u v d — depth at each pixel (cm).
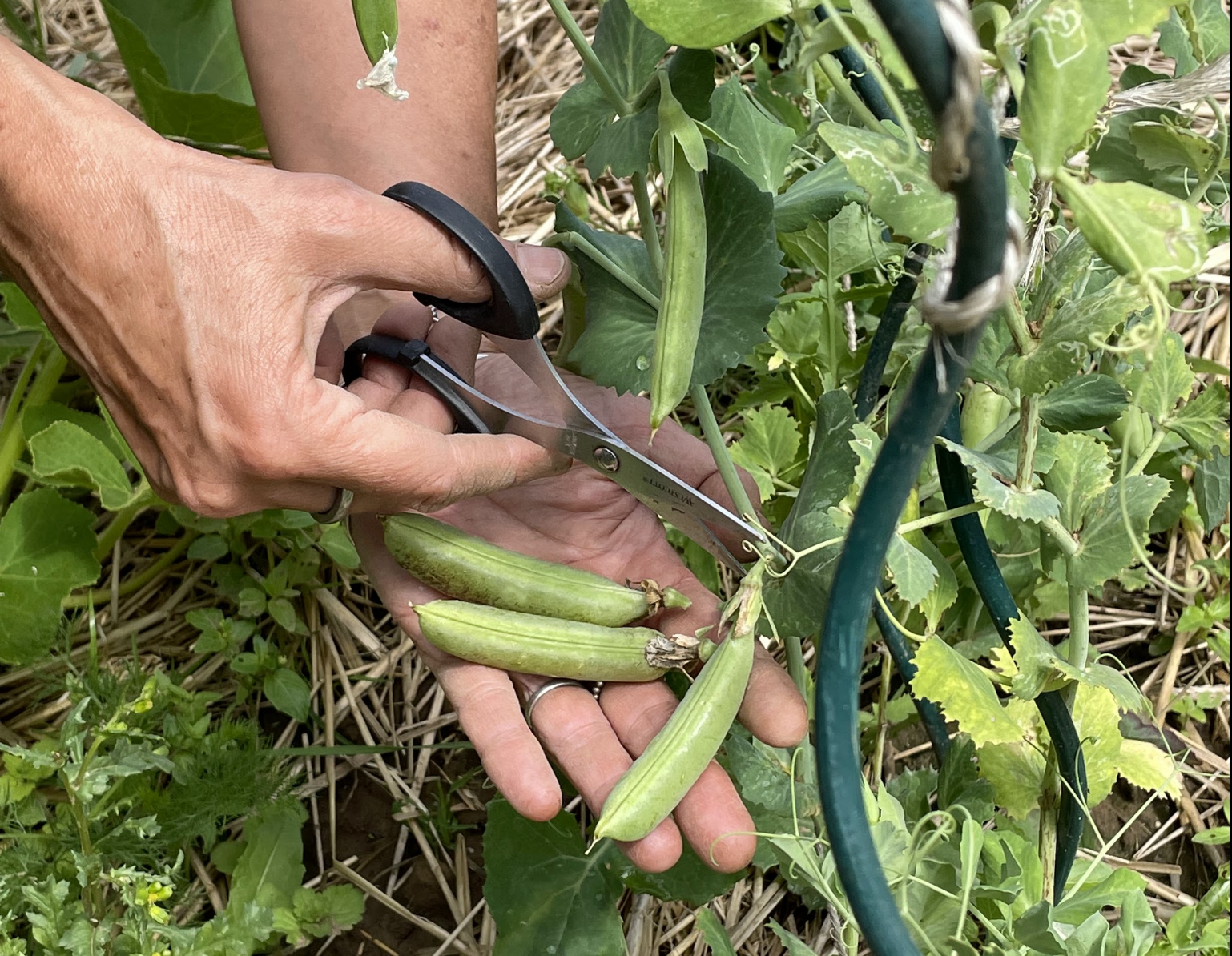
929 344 24
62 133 34
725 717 34
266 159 55
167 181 34
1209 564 48
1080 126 23
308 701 48
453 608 37
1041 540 36
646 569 41
